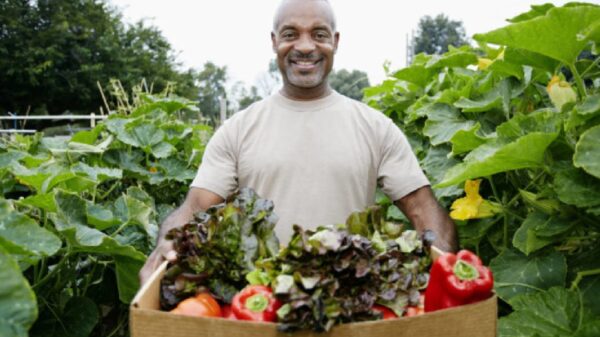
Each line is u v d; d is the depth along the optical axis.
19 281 1.19
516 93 2.55
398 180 2.30
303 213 2.29
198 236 1.56
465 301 1.36
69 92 28.72
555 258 2.01
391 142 2.36
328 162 2.30
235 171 2.39
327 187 2.30
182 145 4.17
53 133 13.70
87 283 2.43
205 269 1.55
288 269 1.41
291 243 1.44
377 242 1.56
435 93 3.40
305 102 2.39
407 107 3.72
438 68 3.44
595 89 2.30
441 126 2.79
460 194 2.62
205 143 5.21
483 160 1.92
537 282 1.99
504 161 1.95
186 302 1.48
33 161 2.62
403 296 1.47
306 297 1.30
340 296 1.39
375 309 1.44
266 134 2.36
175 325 1.27
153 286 1.49
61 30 27.98
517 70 2.54
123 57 29.91
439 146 2.87
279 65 2.40
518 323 1.82
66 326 2.22
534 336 1.73
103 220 2.18
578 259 2.05
